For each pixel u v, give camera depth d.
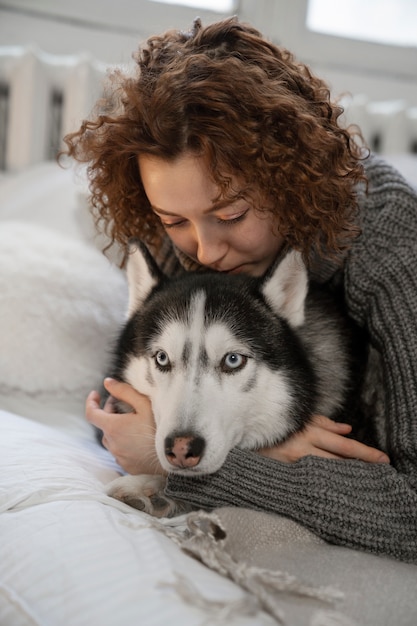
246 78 1.60
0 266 2.32
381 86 4.02
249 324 1.61
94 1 3.62
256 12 3.84
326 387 1.74
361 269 1.72
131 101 1.64
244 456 1.52
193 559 1.23
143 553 1.17
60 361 2.21
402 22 4.06
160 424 1.49
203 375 1.54
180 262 2.13
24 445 1.67
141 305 1.80
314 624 1.01
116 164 1.79
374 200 1.81
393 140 3.51
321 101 1.77
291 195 1.66
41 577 1.14
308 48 3.92
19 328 2.20
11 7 3.57
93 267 2.51
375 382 1.81
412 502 1.46
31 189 3.02
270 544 1.36
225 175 1.59
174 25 3.71
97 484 1.58
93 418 1.74
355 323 1.90
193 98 1.54
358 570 1.23
